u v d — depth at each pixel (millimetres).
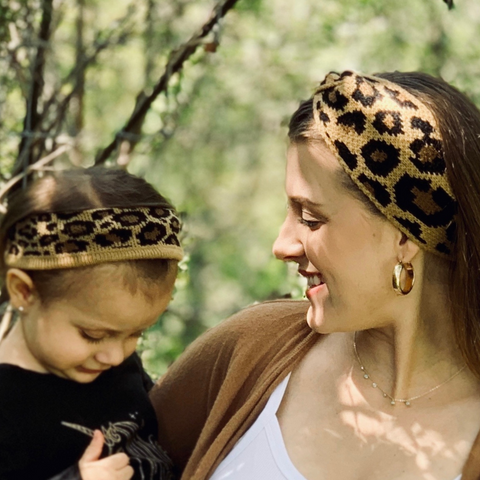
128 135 3924
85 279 2457
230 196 9766
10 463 2475
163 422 2893
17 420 2498
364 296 2420
